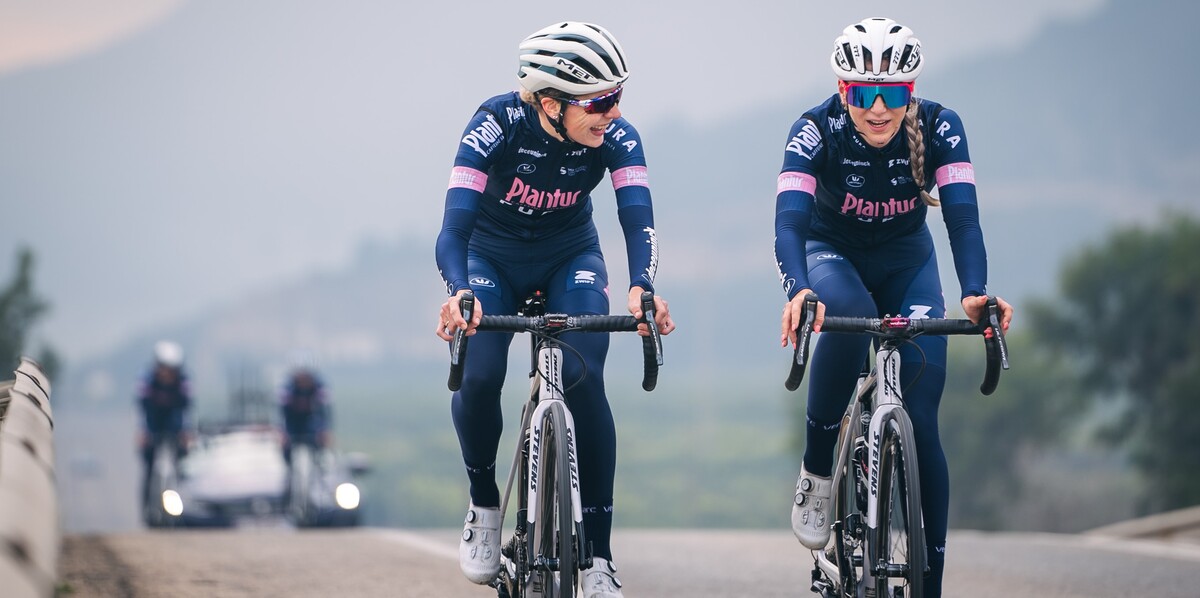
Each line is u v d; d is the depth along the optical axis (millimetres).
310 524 48031
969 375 169250
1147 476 142625
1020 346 169250
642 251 12203
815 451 13609
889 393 12117
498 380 12680
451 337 11461
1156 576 19656
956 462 167250
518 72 12016
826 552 13914
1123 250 154125
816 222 13859
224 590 16875
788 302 11680
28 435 7938
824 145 12953
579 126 11969
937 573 12344
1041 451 168500
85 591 16438
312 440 48844
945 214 12695
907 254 13758
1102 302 154625
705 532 28109
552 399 11898
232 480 51188
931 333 11680
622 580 19047
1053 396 162625
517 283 13500
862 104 12188
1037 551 23359
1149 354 150750
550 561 11352
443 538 24875
